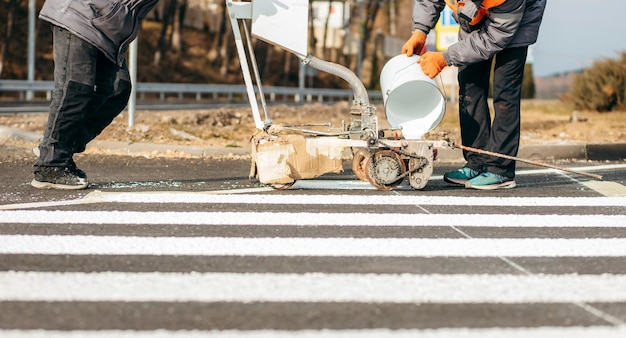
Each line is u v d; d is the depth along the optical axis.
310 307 3.34
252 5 6.58
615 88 20.91
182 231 4.91
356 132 6.55
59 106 6.39
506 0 6.31
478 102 7.09
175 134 11.41
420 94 6.60
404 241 4.71
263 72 65.94
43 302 3.35
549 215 5.73
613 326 3.13
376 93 59.47
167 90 38.72
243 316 3.20
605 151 10.64
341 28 69.94
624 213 5.86
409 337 2.96
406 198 6.36
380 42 78.12
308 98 51.72
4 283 3.64
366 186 6.97
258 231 4.95
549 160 10.27
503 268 4.08
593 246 4.65
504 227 5.23
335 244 4.59
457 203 6.18
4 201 5.93
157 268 3.97
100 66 6.58
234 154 10.16
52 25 6.38
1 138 10.27
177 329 3.02
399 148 6.61
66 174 6.54
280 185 6.56
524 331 3.05
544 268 4.09
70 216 5.34
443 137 6.69
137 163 8.77
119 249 4.37
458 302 3.44
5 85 30.86
